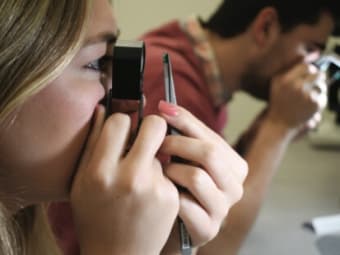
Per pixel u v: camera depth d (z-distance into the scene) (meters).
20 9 0.38
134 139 0.44
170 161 0.47
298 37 1.02
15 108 0.39
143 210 0.42
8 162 0.41
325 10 1.00
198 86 0.97
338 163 1.31
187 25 1.01
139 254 0.43
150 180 0.42
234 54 1.02
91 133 0.43
